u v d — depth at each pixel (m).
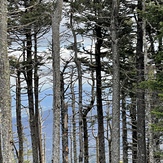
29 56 18.36
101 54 19.05
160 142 17.36
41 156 21.52
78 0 15.38
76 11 15.63
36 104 20.08
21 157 19.81
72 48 18.64
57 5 10.67
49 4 13.77
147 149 20.19
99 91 19.11
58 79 10.66
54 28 10.66
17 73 19.27
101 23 16.98
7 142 8.13
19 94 20.02
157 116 12.15
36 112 20.16
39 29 16.02
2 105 8.13
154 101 15.21
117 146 13.99
